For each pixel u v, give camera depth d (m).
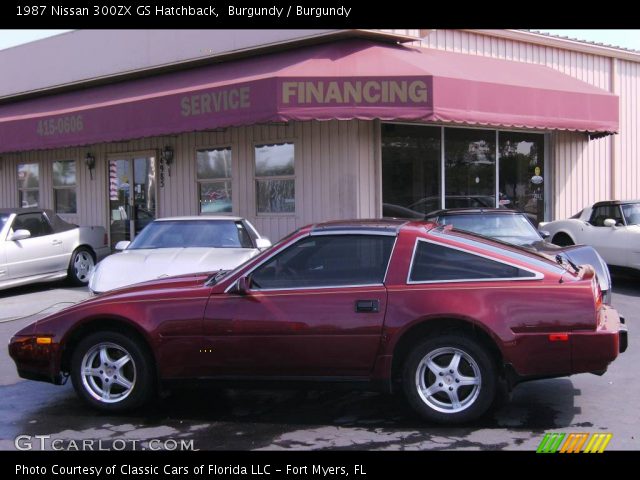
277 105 10.01
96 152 15.34
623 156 16.33
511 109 11.35
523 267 5.00
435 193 12.45
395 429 5.00
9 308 10.45
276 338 5.07
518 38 13.98
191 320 5.18
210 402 5.76
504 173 13.66
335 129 11.49
